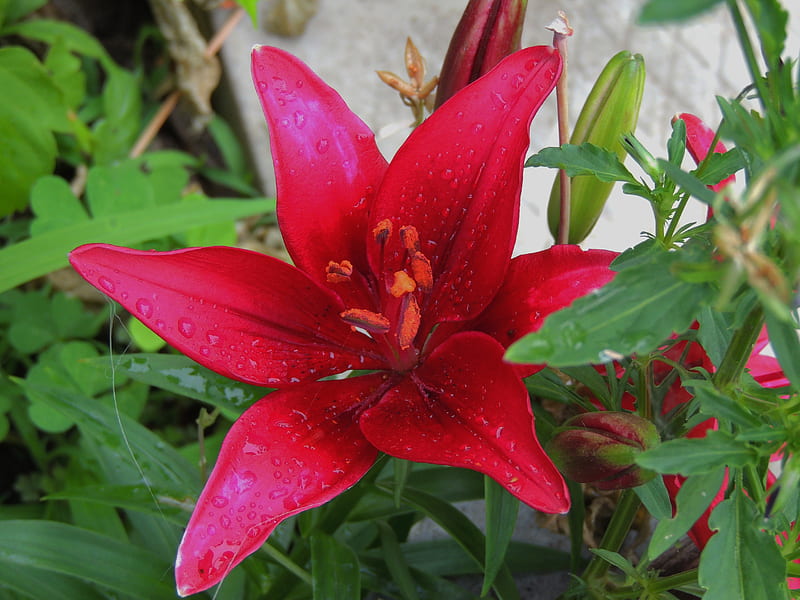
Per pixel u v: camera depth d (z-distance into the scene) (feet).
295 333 0.72
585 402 0.77
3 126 1.46
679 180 0.50
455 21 1.80
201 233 1.44
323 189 0.71
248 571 0.93
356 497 0.84
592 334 0.46
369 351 0.75
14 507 1.31
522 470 0.56
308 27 1.79
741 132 0.45
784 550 0.62
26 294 1.42
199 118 1.80
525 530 1.09
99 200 1.43
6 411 1.34
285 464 0.63
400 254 0.74
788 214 0.38
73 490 0.86
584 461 0.62
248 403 0.77
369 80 1.75
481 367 0.65
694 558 0.82
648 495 0.64
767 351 1.14
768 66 0.45
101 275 0.62
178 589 0.55
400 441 0.64
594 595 0.79
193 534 0.57
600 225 1.31
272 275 0.69
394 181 0.71
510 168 0.67
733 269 0.39
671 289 0.46
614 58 0.77
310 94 0.70
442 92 0.82
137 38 1.90
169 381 0.76
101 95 1.77
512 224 0.65
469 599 0.89
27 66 1.47
